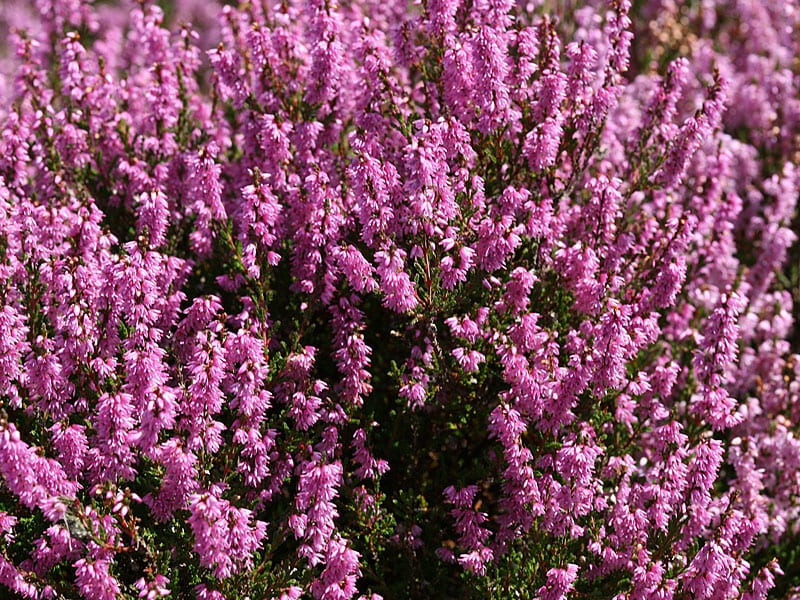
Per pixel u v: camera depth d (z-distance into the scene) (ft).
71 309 2.03
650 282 2.23
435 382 2.15
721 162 2.37
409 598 2.16
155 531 2.09
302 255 2.16
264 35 2.24
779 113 2.72
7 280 2.08
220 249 2.24
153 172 2.29
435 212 2.08
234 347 2.02
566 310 2.21
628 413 2.15
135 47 2.66
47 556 2.02
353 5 2.41
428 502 2.21
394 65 2.31
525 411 2.08
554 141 2.13
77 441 2.01
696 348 2.31
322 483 2.01
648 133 2.27
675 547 2.11
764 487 2.30
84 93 2.32
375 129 2.17
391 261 2.05
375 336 2.23
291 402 2.10
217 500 1.98
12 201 2.21
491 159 2.18
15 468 1.97
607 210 2.16
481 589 2.11
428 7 2.17
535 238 2.17
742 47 2.89
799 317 2.57
